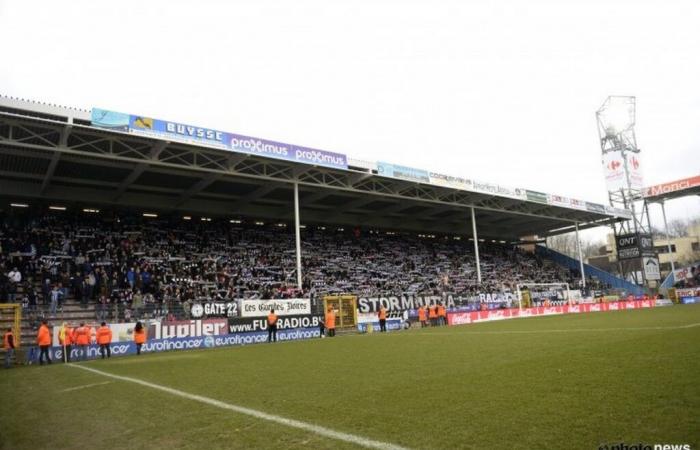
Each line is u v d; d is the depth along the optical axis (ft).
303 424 19.24
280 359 45.68
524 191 136.26
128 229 109.50
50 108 70.23
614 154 182.09
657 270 173.99
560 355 33.68
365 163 105.29
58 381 39.45
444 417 18.74
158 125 78.95
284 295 101.71
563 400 19.94
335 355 46.21
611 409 17.95
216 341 80.38
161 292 91.15
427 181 115.14
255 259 118.21
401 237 164.96
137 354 68.90
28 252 87.86
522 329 66.59
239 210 127.54
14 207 102.27
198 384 31.78
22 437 20.51
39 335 60.85
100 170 95.09
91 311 78.28
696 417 16.15
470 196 134.21
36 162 88.07
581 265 165.58
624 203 178.81
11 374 49.16
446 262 157.38
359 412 20.62
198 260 108.27
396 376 29.66
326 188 115.55
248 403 24.12
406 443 15.93
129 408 24.89
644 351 31.96
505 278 160.15
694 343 33.83
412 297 110.52
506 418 17.89
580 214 164.45
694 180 164.96
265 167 99.30
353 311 99.81
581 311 131.85
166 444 17.85
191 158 94.27
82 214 109.40
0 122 70.95
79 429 21.18
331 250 138.62
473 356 37.24
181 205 118.21
